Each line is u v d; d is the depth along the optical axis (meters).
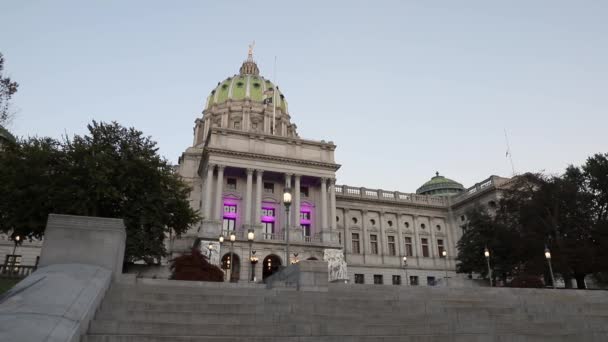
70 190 33.03
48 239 15.31
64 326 9.49
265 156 62.22
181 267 34.28
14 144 35.66
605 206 52.28
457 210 80.81
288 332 12.09
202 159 64.44
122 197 35.31
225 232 56.84
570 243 47.81
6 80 28.36
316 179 66.75
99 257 15.51
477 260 56.84
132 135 38.41
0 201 33.59
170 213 39.59
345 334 12.35
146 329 11.09
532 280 41.84
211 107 100.94
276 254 57.41
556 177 53.19
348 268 71.69
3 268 33.88
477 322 14.47
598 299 23.09
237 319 12.45
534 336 13.65
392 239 77.56
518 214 53.94
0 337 8.23
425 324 13.65
